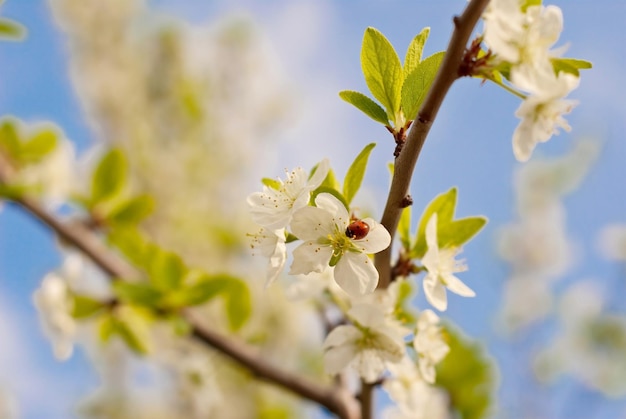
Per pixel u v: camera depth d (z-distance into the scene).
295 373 0.54
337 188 0.42
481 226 0.44
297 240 0.41
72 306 0.57
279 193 0.41
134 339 0.57
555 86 0.39
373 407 0.44
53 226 0.58
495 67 0.39
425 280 0.42
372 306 0.42
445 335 0.44
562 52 0.40
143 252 0.55
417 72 0.40
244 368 0.55
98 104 1.65
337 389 0.52
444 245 0.43
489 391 0.56
